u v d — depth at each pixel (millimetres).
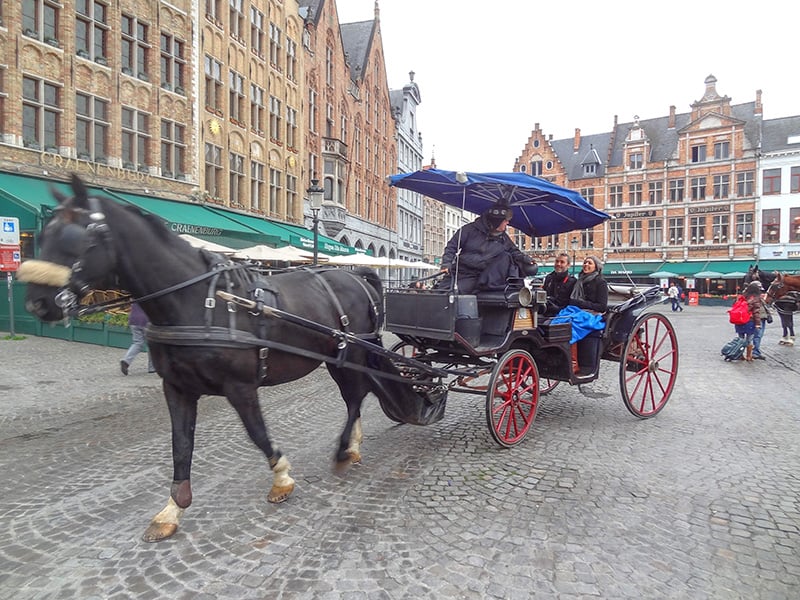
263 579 3100
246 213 23531
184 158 20156
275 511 3986
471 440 5770
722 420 6645
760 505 4090
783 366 11094
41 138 15273
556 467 4902
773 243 45219
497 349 5367
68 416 6910
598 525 3754
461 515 3910
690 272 46625
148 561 3305
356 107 36281
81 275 3092
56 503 4184
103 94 17000
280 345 3875
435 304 5297
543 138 55531
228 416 6832
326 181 30906
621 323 6637
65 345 12742
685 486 4453
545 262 53781
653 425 6391
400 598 2916
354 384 4844
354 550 3416
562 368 6367
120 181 17391
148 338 3609
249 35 23688
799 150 43812
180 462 3711
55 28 15727
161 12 18906
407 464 4996
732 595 2955
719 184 47500
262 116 24938
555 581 3072
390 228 43344
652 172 50125
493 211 5957
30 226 14742
